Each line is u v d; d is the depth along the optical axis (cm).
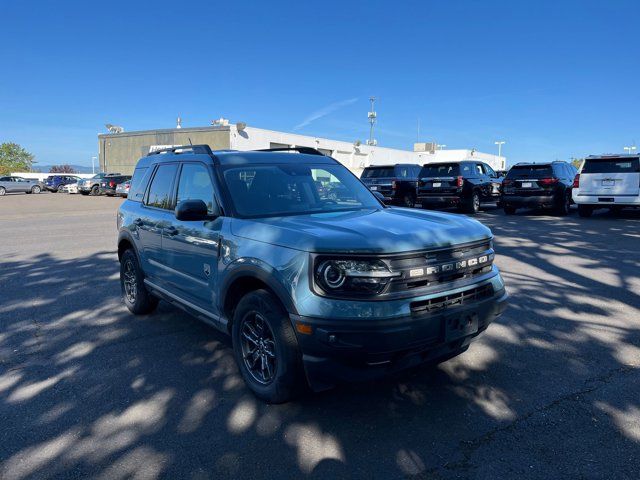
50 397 375
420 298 312
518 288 666
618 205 1459
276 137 4081
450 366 421
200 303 429
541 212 1767
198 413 350
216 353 461
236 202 405
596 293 640
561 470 281
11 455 302
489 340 479
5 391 385
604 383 387
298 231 333
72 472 285
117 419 343
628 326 515
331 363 310
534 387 381
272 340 351
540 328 511
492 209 1917
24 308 607
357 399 367
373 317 299
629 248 963
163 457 299
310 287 311
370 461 293
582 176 1500
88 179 3959
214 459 296
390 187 1852
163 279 493
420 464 289
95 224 1599
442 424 331
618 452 297
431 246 324
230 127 3766
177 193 481
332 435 320
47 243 1141
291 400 354
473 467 285
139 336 507
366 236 317
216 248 393
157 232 492
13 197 3556
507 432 320
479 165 1798
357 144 4794
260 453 302
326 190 459
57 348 474
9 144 9138
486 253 366
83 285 723
